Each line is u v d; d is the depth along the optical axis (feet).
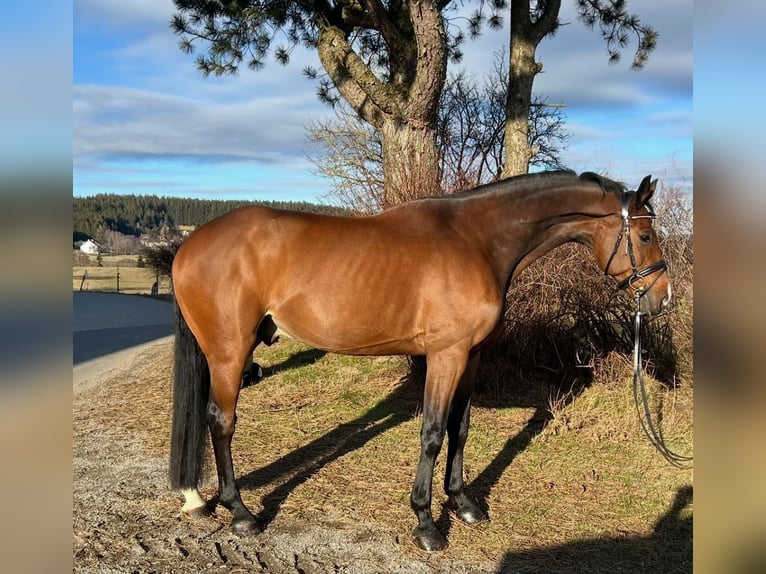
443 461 13.26
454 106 32.91
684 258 17.90
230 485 10.03
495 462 13.21
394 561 9.23
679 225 18.21
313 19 24.45
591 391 16.81
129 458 13.73
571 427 15.05
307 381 20.18
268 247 9.56
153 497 11.47
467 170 18.63
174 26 22.72
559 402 16.25
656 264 10.23
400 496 11.48
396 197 17.58
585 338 17.34
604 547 9.68
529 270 16.85
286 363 22.98
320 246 9.61
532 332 17.11
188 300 9.74
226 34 22.99
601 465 12.96
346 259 9.52
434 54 18.53
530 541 9.87
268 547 9.60
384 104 20.68
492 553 9.51
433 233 9.84
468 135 30.37
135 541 9.69
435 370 9.60
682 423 14.98
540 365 17.54
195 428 10.27
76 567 8.86
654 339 17.52
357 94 22.13
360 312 9.51
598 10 24.48
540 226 10.49
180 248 10.04
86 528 10.12
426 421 9.61
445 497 11.46
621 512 10.87
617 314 17.25
